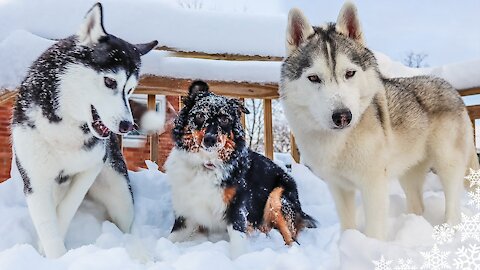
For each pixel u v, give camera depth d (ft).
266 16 16.12
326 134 9.06
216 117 10.27
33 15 13.69
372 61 9.35
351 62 8.73
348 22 9.53
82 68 8.77
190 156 10.43
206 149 10.03
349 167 9.13
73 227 10.19
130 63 9.26
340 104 8.25
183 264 6.79
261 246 10.21
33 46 12.27
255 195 11.25
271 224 11.30
